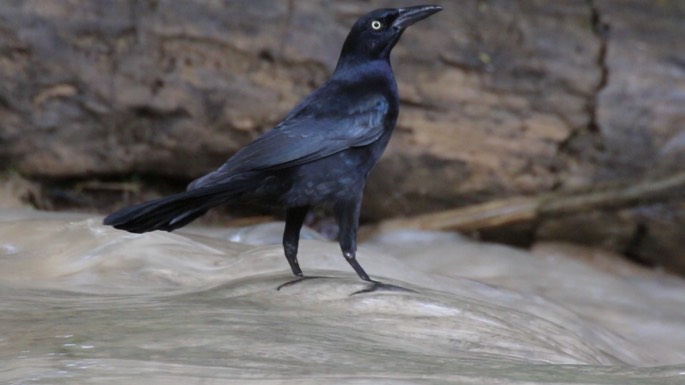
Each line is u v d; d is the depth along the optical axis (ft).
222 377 15.14
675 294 44.06
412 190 47.55
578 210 47.67
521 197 47.78
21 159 46.06
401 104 46.62
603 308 40.29
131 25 45.37
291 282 22.86
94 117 45.93
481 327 21.12
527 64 47.21
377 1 46.80
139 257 26.12
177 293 23.06
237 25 45.78
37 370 15.48
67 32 45.14
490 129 47.19
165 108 45.88
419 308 21.70
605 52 47.67
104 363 15.85
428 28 46.70
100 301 21.44
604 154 47.67
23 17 44.80
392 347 18.35
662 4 48.78
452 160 47.14
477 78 47.01
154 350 16.67
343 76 25.00
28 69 45.19
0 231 27.71
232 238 35.86
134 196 47.52
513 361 17.89
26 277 24.95
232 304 21.15
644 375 15.89
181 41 45.62
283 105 46.26
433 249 45.70
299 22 46.14
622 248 48.29
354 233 23.91
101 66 45.47
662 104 47.52
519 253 46.21
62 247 26.81
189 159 47.03
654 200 47.62
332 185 23.50
